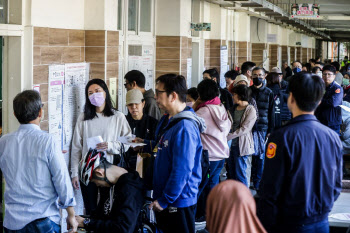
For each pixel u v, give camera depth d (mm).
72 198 3660
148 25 8570
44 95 5137
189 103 6375
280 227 3152
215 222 1859
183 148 3791
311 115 3150
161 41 8781
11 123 4977
